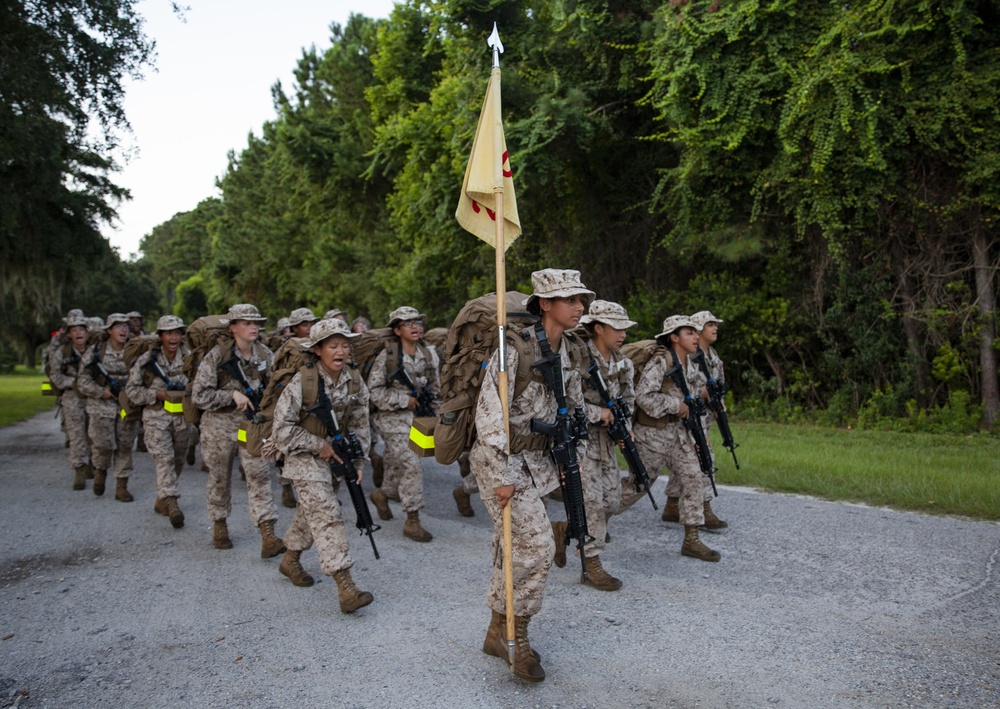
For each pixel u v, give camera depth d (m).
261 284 40.62
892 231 13.18
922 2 11.23
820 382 14.59
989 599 4.70
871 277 13.44
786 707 3.47
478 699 3.62
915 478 7.73
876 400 13.21
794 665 3.88
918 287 13.28
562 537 5.41
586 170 16.78
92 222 16.80
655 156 16.41
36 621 4.80
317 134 24.70
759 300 14.49
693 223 14.48
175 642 4.43
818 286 14.04
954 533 6.12
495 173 4.05
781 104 12.90
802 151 12.61
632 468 5.44
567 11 14.95
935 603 4.66
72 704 3.68
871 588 4.95
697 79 13.05
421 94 22.27
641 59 14.86
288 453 4.91
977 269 12.50
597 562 5.14
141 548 6.48
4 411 20.31
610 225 17.53
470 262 19.66
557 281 3.90
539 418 3.94
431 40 17.28
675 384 5.86
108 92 12.42
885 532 6.21
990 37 11.77
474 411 3.99
